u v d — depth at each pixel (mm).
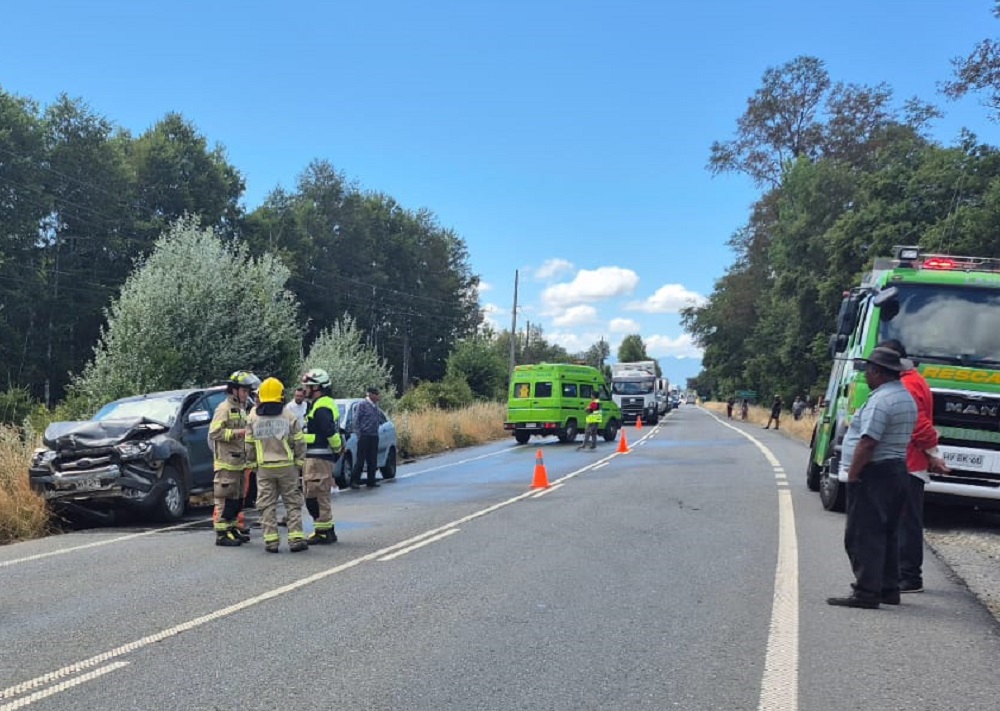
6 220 43719
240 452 9602
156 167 52000
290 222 64938
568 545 9031
